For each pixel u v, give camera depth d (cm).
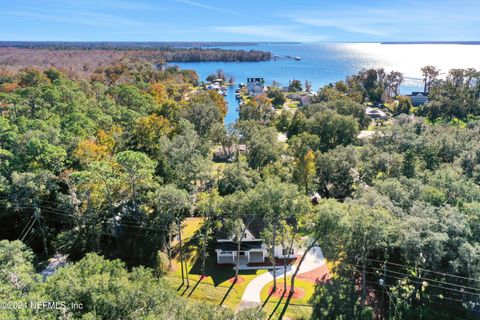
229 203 3575
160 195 3356
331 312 3031
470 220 3041
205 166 4756
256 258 3906
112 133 5509
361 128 8875
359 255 3228
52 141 4522
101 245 3978
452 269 2755
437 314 2867
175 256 3969
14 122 5512
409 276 3025
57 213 3869
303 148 5762
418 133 6481
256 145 5669
